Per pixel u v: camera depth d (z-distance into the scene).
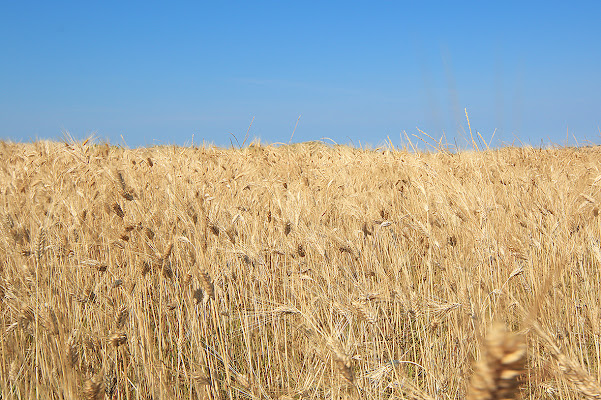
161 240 4.84
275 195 6.37
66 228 5.23
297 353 4.13
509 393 1.15
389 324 4.16
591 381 2.24
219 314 4.41
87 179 7.58
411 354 4.00
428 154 9.15
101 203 5.98
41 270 4.27
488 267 4.61
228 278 4.72
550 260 4.82
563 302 4.23
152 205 5.74
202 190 6.55
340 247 4.52
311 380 3.48
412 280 5.03
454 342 3.75
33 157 9.05
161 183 6.97
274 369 3.97
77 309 4.13
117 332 3.26
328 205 6.46
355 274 4.70
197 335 3.98
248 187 6.96
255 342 4.43
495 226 5.56
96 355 3.74
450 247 4.83
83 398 2.78
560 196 5.82
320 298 4.25
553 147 11.95
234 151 11.18
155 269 4.69
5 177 7.79
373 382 3.29
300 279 4.48
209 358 3.89
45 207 5.45
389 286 4.37
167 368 3.79
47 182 6.87
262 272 4.54
